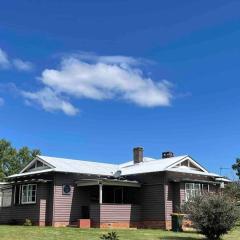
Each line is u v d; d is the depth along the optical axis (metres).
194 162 37.50
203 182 35.78
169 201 34.00
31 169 36.81
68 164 36.09
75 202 34.28
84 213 34.59
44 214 32.91
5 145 60.47
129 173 36.28
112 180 33.62
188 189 34.78
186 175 36.06
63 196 33.66
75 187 34.59
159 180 34.56
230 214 24.05
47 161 35.28
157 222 33.84
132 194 36.00
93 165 38.75
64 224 33.19
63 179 33.97
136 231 28.91
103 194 36.50
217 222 24.02
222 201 24.30
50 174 34.03
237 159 49.06
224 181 38.03
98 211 32.31
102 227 31.97
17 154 61.31
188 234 27.62
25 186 34.56
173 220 30.83
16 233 24.48
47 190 33.53
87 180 33.88
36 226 31.61
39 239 22.38
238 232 28.22
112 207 33.06
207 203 24.25
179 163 36.31
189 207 25.14
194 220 24.44
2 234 23.77
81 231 27.17
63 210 33.41
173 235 26.62
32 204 33.47
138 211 34.91
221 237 25.56
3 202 37.91
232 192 34.91
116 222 32.97
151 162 39.06
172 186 34.59
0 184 38.00
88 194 35.31
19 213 34.38
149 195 34.91
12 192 35.53
